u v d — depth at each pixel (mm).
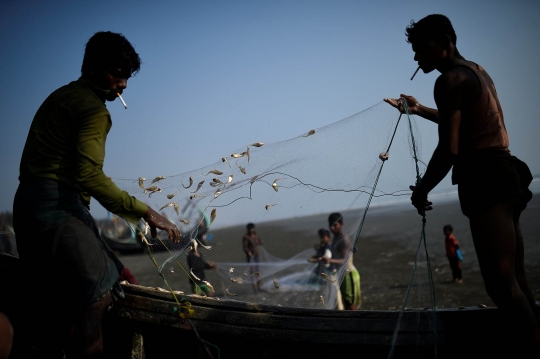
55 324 2664
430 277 2578
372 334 2498
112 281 2521
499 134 2320
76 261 2391
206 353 2711
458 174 2385
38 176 2396
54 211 2371
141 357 2752
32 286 2547
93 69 2559
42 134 2410
